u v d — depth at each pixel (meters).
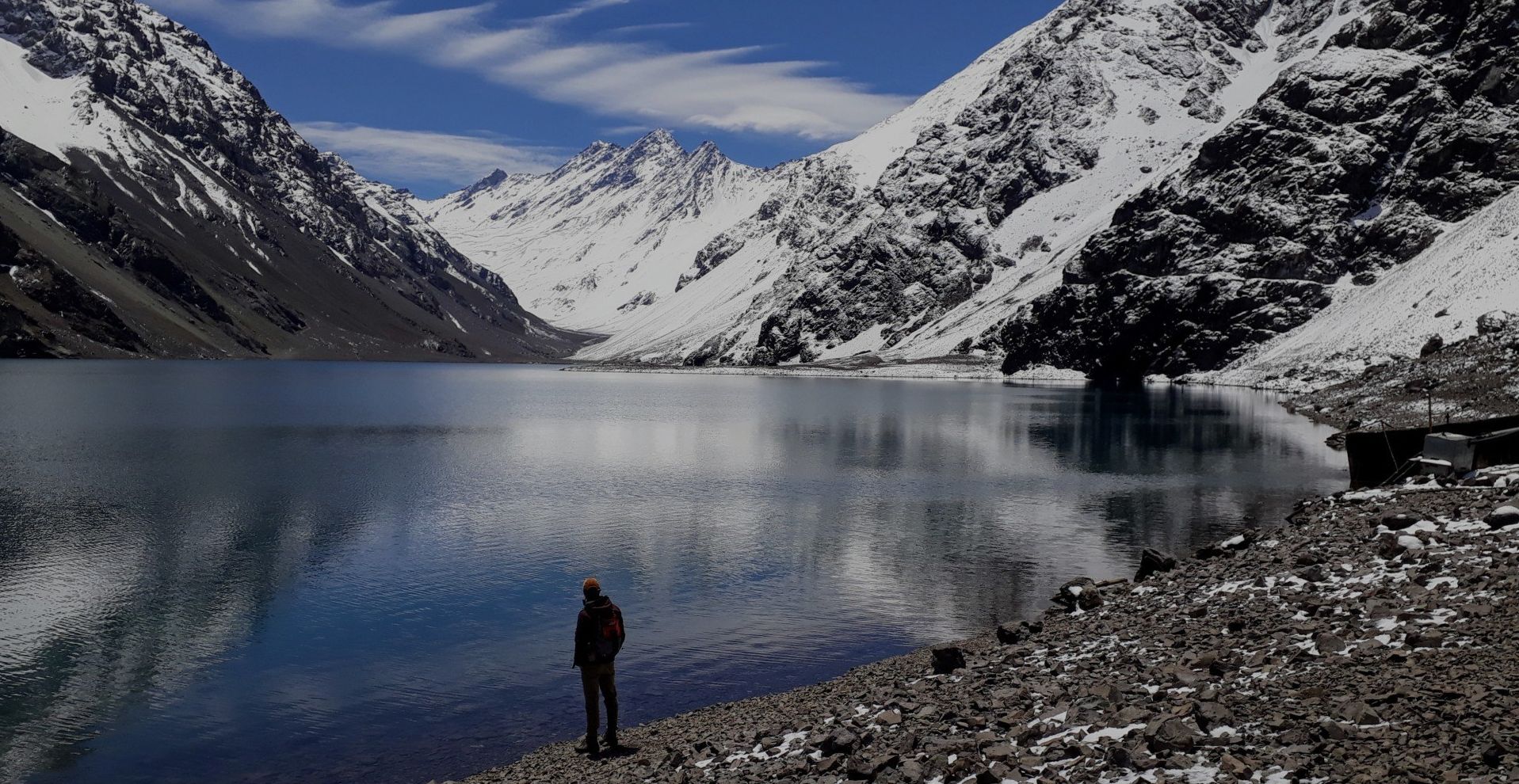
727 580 36.84
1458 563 19.36
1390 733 12.51
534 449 85.94
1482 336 101.06
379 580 37.66
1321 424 97.25
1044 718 15.66
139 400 143.75
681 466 73.06
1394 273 172.75
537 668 27.41
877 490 59.41
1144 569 28.94
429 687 25.92
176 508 53.91
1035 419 114.00
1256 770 12.05
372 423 115.06
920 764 14.47
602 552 42.31
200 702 24.95
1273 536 27.95
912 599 33.62
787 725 19.22
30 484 62.59
